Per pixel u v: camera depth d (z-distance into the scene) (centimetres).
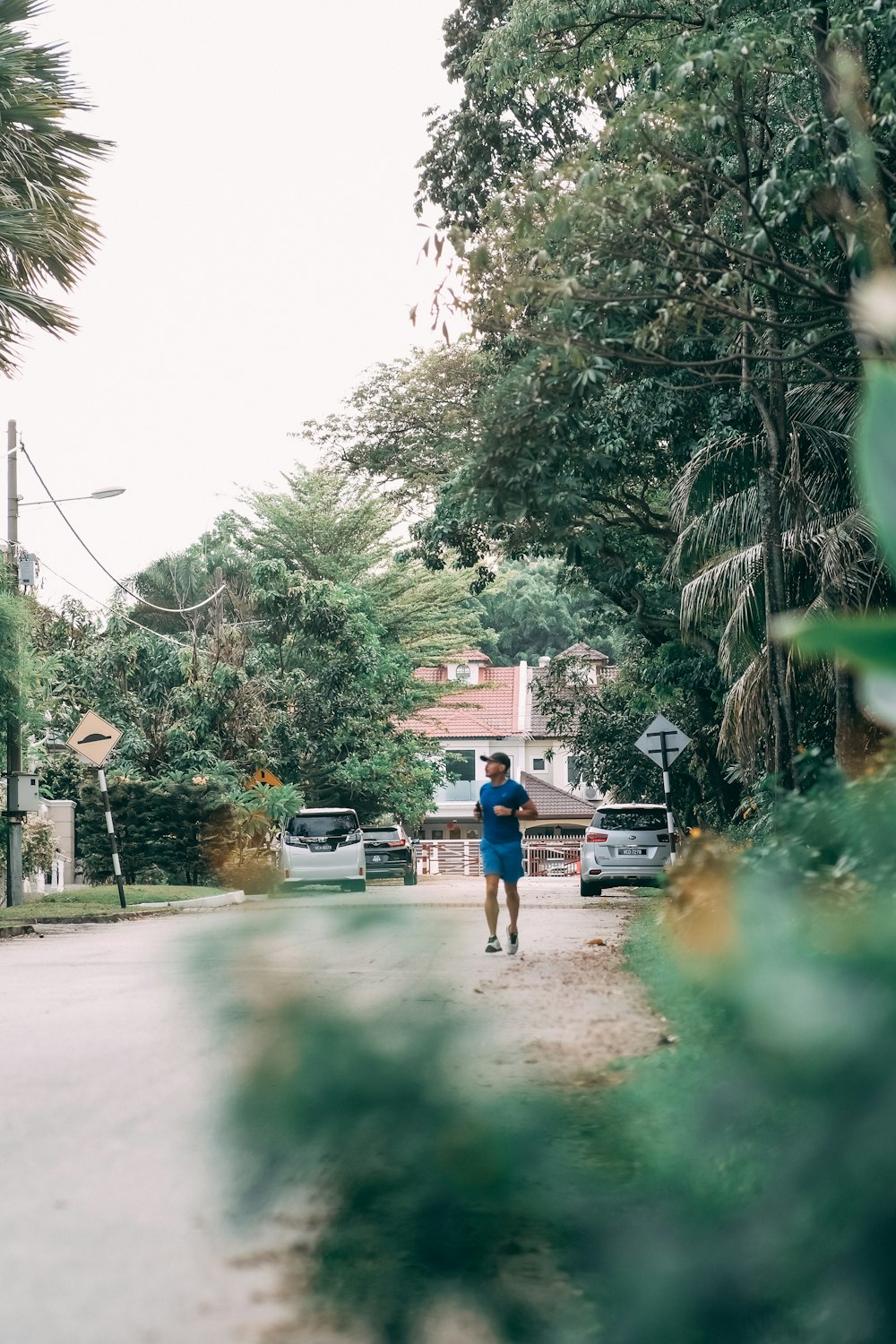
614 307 1259
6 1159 491
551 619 7656
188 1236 385
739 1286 97
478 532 2562
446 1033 118
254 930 135
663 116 1245
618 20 1564
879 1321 90
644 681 3134
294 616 4206
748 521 1814
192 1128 121
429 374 3572
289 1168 117
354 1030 117
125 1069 653
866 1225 89
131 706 3662
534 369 1373
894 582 82
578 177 1206
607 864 2575
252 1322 308
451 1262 115
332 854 2844
